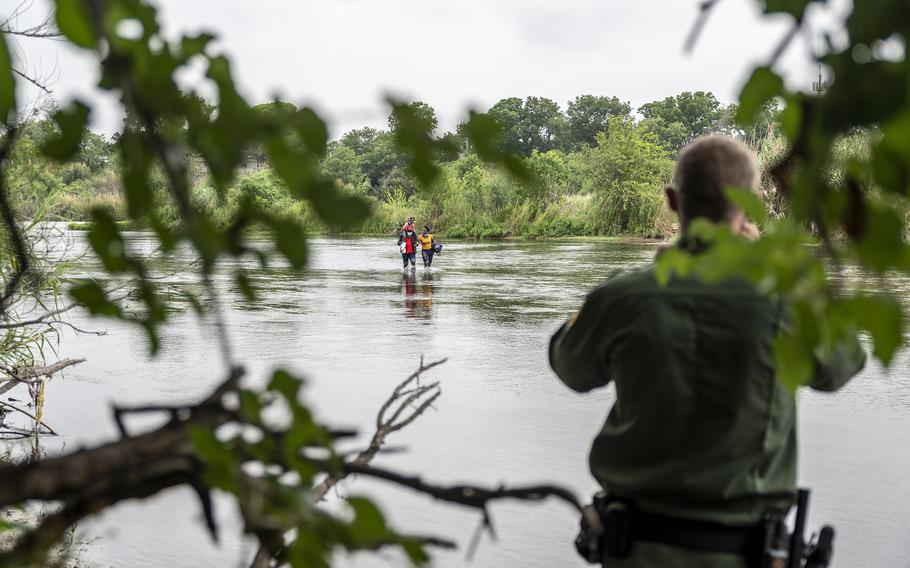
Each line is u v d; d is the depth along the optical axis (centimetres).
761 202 74
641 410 229
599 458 238
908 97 58
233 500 87
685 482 226
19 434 848
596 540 233
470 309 2005
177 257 88
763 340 222
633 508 231
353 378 1180
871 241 61
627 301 233
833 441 872
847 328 65
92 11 70
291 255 77
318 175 75
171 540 566
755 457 225
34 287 522
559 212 6359
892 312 64
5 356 845
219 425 90
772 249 66
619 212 6206
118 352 1389
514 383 1151
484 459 778
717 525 226
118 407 93
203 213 77
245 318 1825
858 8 59
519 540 597
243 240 78
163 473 91
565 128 14325
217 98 76
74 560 513
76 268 371
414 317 1869
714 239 69
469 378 1186
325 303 2136
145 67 75
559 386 1127
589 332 240
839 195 62
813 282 65
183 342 1467
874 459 805
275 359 1325
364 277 2897
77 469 88
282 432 89
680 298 227
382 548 88
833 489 718
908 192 60
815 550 236
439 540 105
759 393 223
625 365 232
